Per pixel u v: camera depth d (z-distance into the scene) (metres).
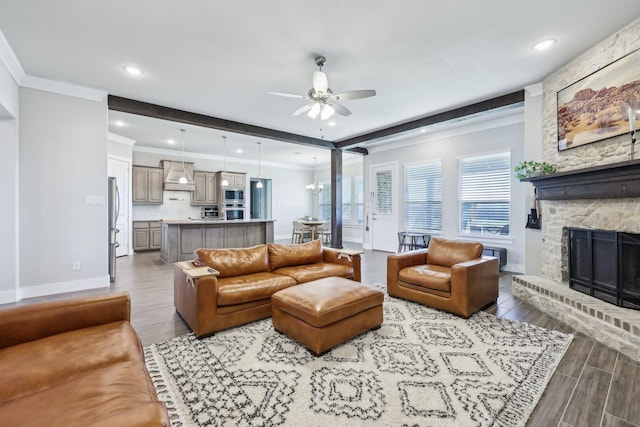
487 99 4.32
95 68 3.34
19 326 1.52
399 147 7.16
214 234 6.54
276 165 10.73
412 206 6.93
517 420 1.55
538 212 3.94
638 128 2.54
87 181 3.97
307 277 3.17
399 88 3.92
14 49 2.94
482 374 1.98
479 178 5.73
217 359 2.16
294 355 2.22
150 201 7.67
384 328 2.70
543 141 3.70
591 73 2.97
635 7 2.37
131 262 6.07
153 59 3.15
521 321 2.90
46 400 1.03
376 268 5.44
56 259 3.79
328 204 11.06
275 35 2.72
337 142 7.07
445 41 2.84
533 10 2.40
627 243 2.54
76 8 2.34
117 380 1.17
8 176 3.45
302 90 3.95
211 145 7.67
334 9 2.37
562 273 3.41
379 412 1.62
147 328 2.73
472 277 3.00
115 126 5.86
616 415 1.59
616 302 2.61
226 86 3.83
